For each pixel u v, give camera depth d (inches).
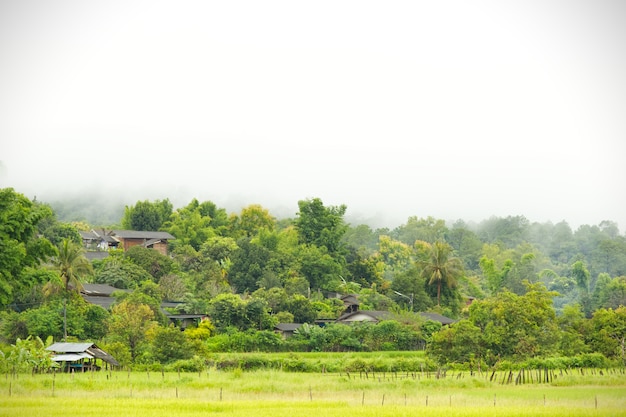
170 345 4333.2
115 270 6653.5
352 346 5610.2
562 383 3412.9
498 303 4234.7
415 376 3715.6
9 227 4269.2
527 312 4170.8
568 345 4739.2
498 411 2303.2
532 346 4131.4
